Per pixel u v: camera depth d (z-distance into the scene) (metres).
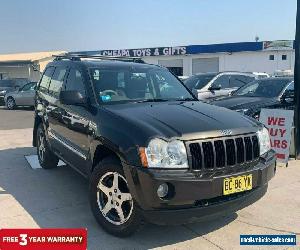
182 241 4.07
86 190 5.72
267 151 4.43
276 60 34.94
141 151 3.71
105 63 5.50
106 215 4.21
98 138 4.28
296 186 5.82
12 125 13.49
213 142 3.84
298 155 7.53
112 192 4.12
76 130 4.99
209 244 4.01
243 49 36.06
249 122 4.38
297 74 7.32
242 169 4.00
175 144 3.72
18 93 20.78
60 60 6.38
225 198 3.87
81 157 4.88
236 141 3.98
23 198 5.38
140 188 3.69
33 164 7.19
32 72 40.94
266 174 4.18
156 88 5.41
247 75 13.54
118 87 5.11
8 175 6.52
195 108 4.62
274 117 7.23
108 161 4.15
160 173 3.63
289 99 8.88
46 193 5.59
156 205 3.64
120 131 4.01
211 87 11.16
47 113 6.23
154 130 3.83
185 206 3.69
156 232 4.26
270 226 4.44
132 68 5.54
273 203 5.12
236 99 8.91
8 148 8.85
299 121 7.45
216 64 38.28
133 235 4.16
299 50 7.29
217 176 3.78
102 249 3.90
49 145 6.33
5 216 4.73
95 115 4.54
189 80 13.32
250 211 4.86
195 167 3.74
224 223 4.51
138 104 4.79
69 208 5.00
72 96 4.76
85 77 5.11
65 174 6.55
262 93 9.24
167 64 41.34
